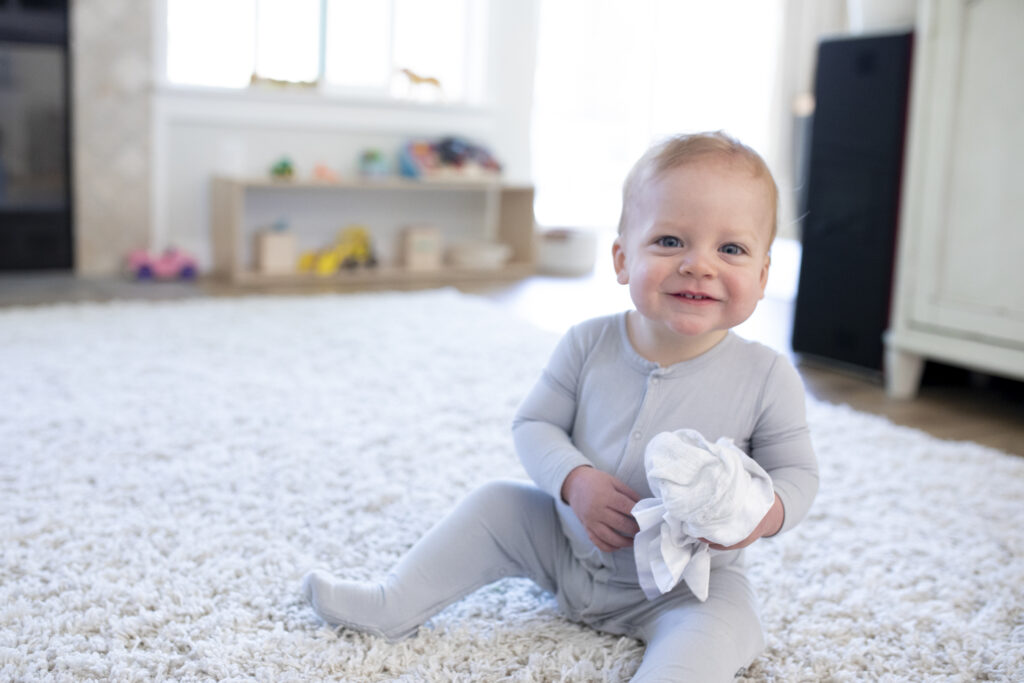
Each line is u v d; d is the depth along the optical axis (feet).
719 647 2.85
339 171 12.91
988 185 6.61
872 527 4.51
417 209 13.46
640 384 3.18
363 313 9.23
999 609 3.76
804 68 16.63
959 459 5.63
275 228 12.15
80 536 4.05
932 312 7.04
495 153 13.92
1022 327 6.50
